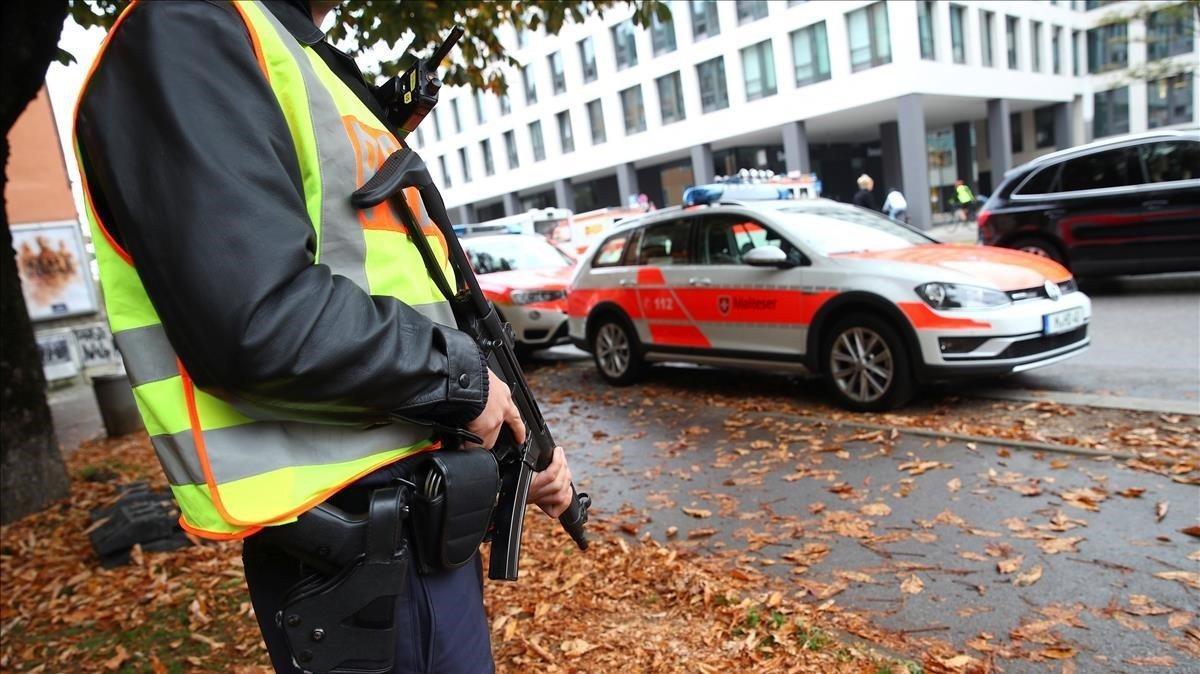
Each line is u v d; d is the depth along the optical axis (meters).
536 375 9.18
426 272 1.24
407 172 1.14
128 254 0.98
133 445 7.96
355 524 1.05
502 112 44.66
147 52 0.91
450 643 1.17
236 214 0.88
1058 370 6.39
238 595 3.58
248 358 0.86
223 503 0.97
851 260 5.92
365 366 0.94
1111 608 2.88
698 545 3.80
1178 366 6.11
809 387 6.82
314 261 0.96
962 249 6.26
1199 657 2.54
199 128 0.89
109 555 4.14
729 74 33.41
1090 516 3.64
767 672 2.55
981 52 31.64
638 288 7.43
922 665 2.60
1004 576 3.19
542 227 21.28
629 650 2.75
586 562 3.57
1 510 5.27
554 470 1.47
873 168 43.69
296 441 1.02
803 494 4.34
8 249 5.40
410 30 5.34
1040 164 9.76
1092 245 9.29
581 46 39.34
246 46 0.96
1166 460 4.13
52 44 4.83
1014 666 2.58
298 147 1.01
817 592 3.18
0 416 5.32
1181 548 3.26
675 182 41.56
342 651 1.06
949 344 5.37
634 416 6.61
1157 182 8.86
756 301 6.42
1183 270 8.77
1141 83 38.25
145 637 3.27
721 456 5.19
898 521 3.83
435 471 1.10
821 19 30.05
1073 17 37.94
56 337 14.47
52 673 3.06
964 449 4.73
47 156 14.45
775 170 39.16
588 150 40.16
